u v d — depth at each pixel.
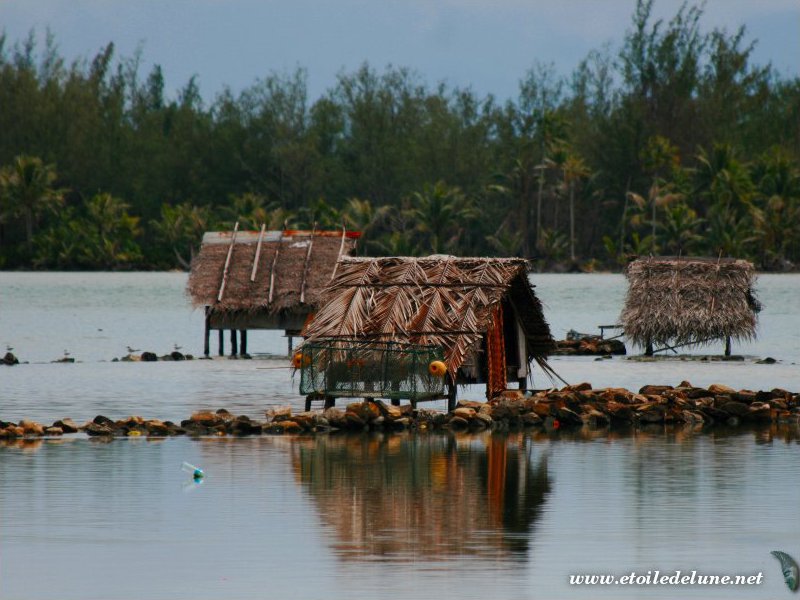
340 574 45.88
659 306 142.38
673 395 88.56
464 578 45.47
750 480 62.84
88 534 51.50
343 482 62.28
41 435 76.81
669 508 56.31
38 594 43.72
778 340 172.62
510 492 59.94
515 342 97.56
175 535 51.28
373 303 85.94
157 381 112.81
